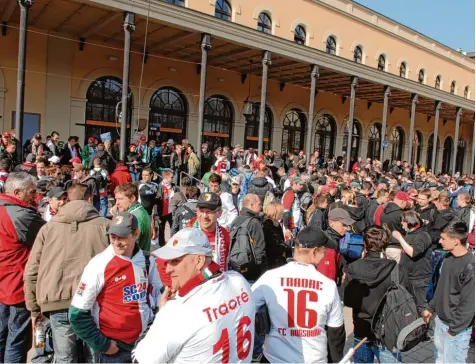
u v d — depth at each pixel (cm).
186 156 1338
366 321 312
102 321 268
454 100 2475
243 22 1788
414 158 3142
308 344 243
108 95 1628
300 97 2320
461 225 333
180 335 183
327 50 2189
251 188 770
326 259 365
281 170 1096
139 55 1672
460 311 321
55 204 420
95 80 1584
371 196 911
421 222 464
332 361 255
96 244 303
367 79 1894
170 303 195
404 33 2670
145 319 283
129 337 273
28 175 347
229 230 429
